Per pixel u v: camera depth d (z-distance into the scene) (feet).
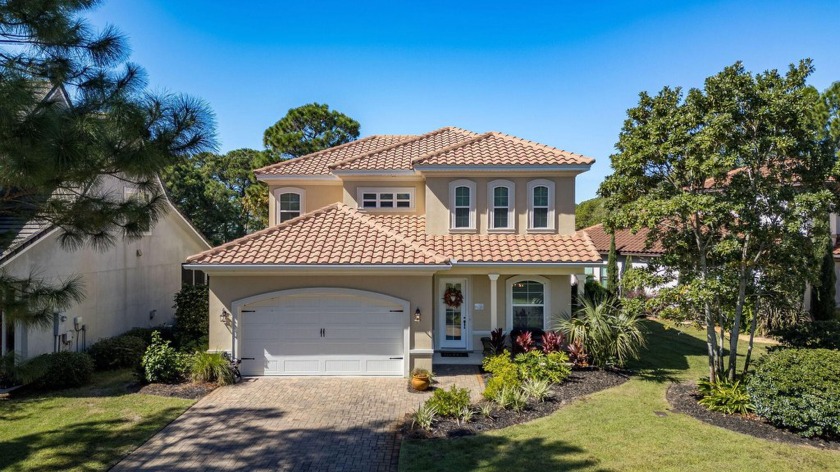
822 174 37.01
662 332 71.41
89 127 24.26
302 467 29.66
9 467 29.35
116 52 29.40
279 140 124.88
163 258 72.74
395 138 80.38
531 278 57.82
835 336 39.70
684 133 38.60
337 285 49.19
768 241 37.65
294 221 56.18
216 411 39.17
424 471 28.14
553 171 59.21
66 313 50.31
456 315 59.21
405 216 64.69
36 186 24.85
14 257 43.14
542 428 34.24
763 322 65.62
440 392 37.58
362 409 39.73
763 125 37.63
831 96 70.08
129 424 36.14
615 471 27.81
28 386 44.24
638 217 40.01
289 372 49.32
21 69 25.02
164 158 26.48
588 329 49.96
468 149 63.00
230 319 48.88
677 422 35.24
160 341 48.34
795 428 33.27
